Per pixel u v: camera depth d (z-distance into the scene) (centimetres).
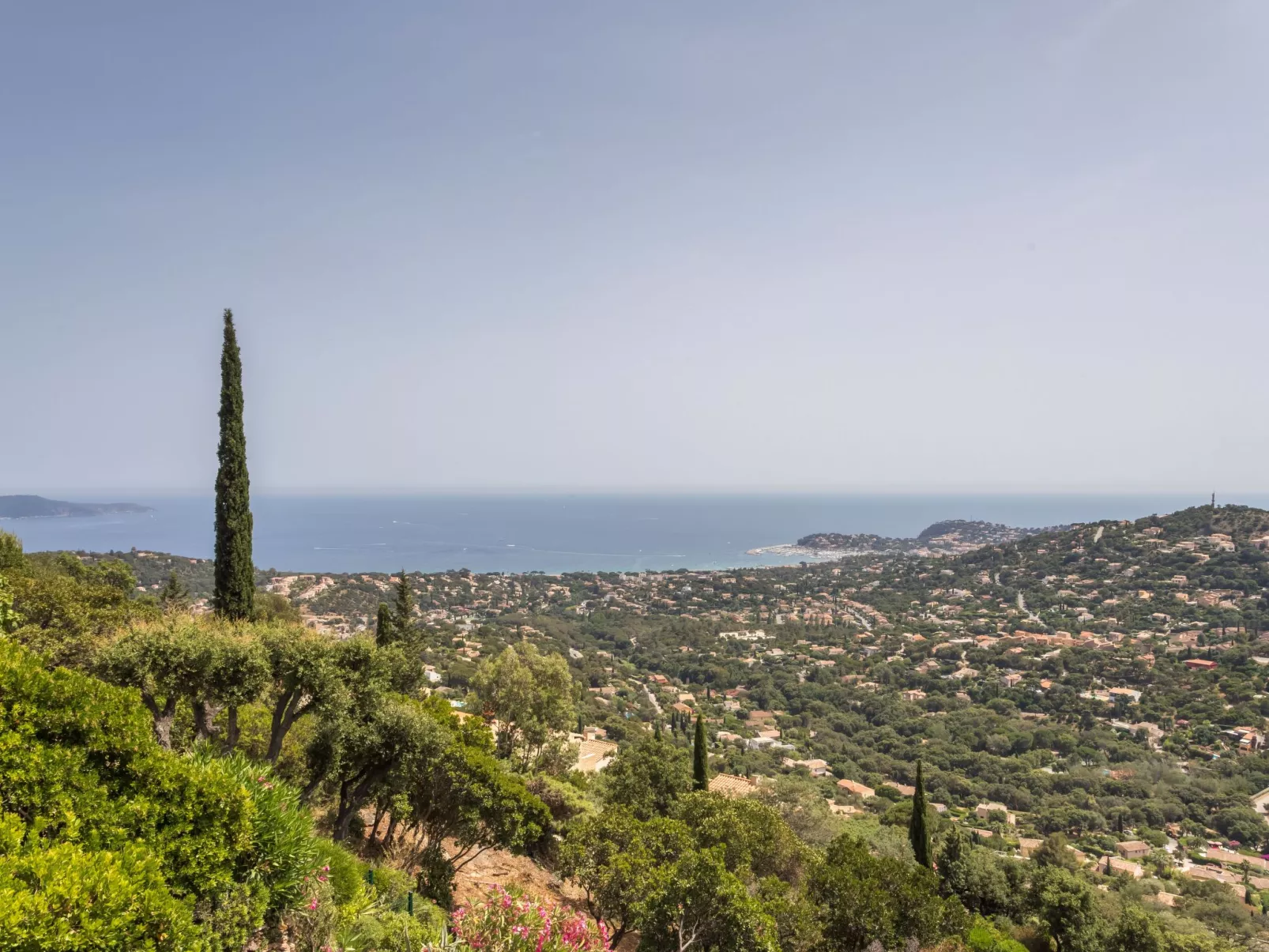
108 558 7162
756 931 936
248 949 522
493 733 2453
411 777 1127
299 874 555
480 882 1222
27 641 1189
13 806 444
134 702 531
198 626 995
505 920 620
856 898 1151
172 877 460
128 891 393
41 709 477
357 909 657
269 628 1070
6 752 444
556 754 2469
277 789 582
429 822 1207
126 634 957
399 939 651
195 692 923
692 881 942
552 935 625
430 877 1045
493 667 2528
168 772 495
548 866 1417
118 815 462
